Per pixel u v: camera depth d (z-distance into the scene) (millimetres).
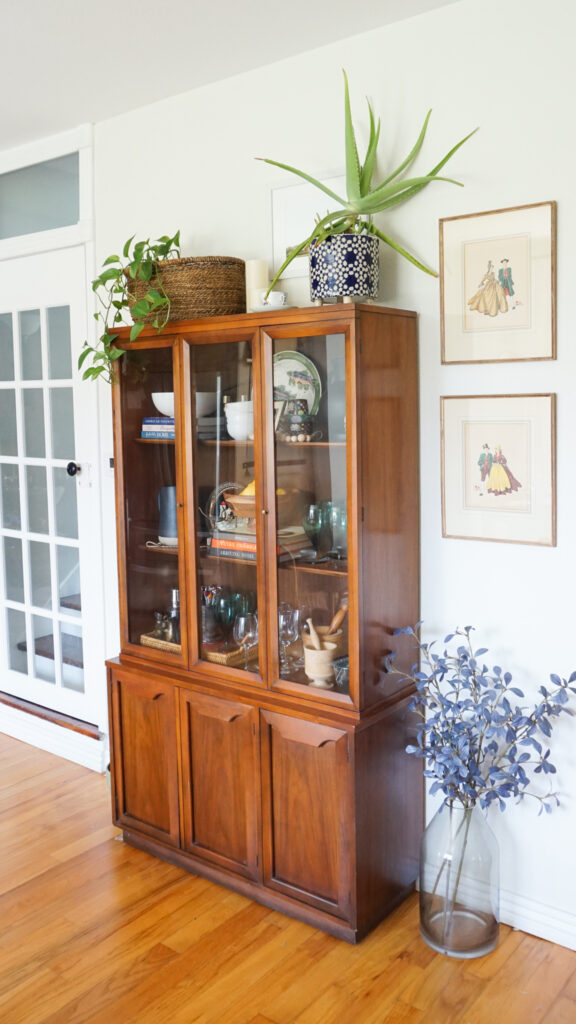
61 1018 2025
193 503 2555
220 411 2459
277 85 2631
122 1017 2029
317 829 2318
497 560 2338
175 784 2648
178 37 2436
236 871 2523
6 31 2381
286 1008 2055
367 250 2250
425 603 2488
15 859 2723
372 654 2277
